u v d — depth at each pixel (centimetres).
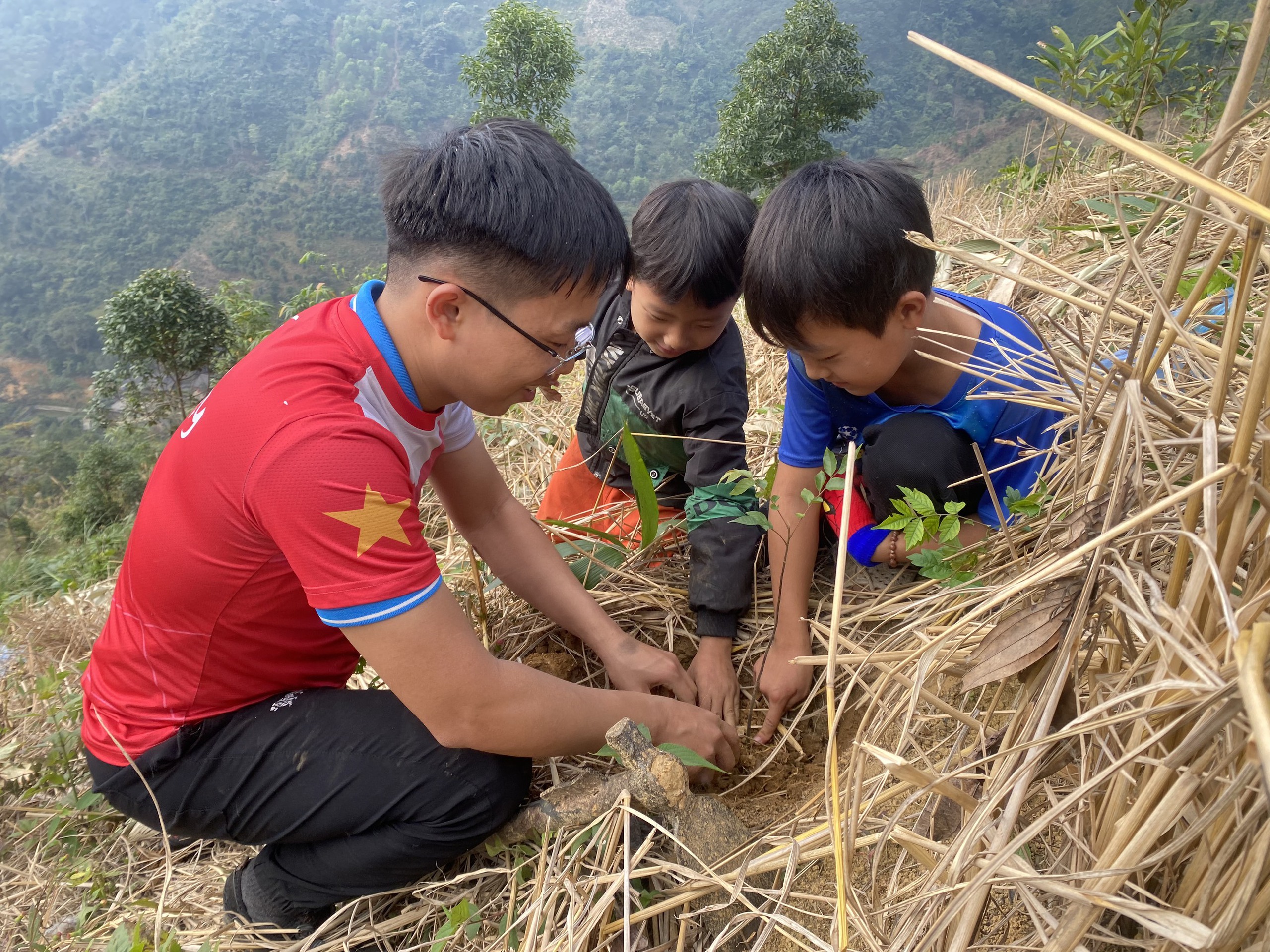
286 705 145
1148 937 85
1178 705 74
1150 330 95
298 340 135
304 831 141
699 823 135
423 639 125
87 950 159
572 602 181
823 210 143
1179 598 84
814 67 2753
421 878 149
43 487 4059
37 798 205
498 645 198
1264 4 69
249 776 141
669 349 203
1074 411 130
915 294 146
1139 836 74
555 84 2778
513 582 185
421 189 125
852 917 101
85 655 285
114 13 18288
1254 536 85
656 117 14500
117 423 2894
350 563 123
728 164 2973
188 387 2994
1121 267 96
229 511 128
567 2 17888
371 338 134
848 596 186
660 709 154
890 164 155
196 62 14612
